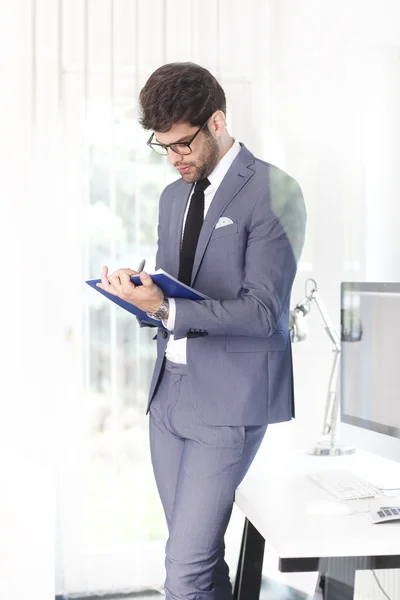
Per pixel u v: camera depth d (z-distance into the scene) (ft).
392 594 5.21
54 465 8.14
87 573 8.23
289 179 4.92
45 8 8.00
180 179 5.85
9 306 8.05
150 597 8.22
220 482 5.36
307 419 7.29
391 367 4.71
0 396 8.05
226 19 7.89
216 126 5.39
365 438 5.08
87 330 8.20
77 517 8.21
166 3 8.04
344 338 5.23
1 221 8.02
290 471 5.70
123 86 8.12
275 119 7.00
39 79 8.04
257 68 7.48
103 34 8.07
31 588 8.14
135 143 8.18
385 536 4.17
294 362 7.22
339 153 4.01
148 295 4.96
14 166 8.02
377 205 3.90
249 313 5.07
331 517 4.53
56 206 8.11
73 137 8.11
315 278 5.74
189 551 5.35
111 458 8.25
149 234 8.25
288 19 4.25
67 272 8.15
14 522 8.10
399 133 3.63
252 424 5.35
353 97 3.68
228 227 5.34
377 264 4.09
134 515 8.29
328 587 4.16
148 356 8.29
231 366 5.35
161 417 5.66
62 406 8.16
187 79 5.26
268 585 7.42
